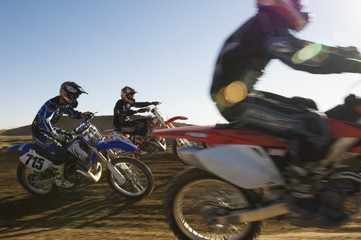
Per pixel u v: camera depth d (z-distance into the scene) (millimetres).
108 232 3174
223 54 2156
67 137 4730
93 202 4434
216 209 2365
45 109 4621
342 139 2068
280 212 2213
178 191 2400
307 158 2070
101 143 4609
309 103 2332
